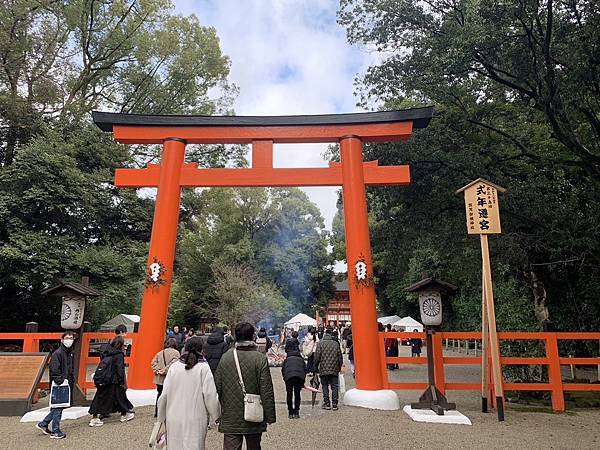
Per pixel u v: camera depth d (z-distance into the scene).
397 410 8.75
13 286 17.81
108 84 22.52
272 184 10.06
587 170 11.23
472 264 13.76
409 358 9.36
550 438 6.87
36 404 9.55
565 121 10.93
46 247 16.22
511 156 13.08
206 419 4.23
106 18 21.22
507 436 6.94
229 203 32.31
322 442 6.48
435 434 6.97
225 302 28.95
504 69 11.79
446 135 13.24
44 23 19.27
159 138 10.34
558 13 10.55
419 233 14.04
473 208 8.79
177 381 4.23
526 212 11.27
